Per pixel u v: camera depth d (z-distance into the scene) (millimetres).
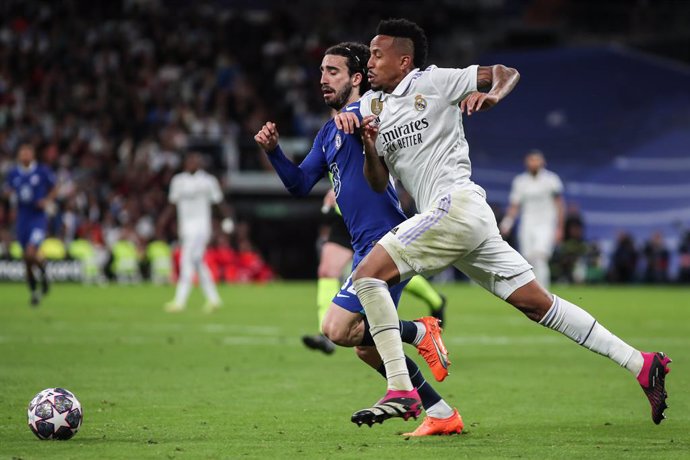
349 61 13336
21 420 13133
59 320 30125
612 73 78750
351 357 21656
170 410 14344
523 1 86750
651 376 11906
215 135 65938
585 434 12617
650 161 73188
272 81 73500
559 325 12039
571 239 63156
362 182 12852
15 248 55875
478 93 11422
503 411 14680
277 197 65438
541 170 40188
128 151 63469
